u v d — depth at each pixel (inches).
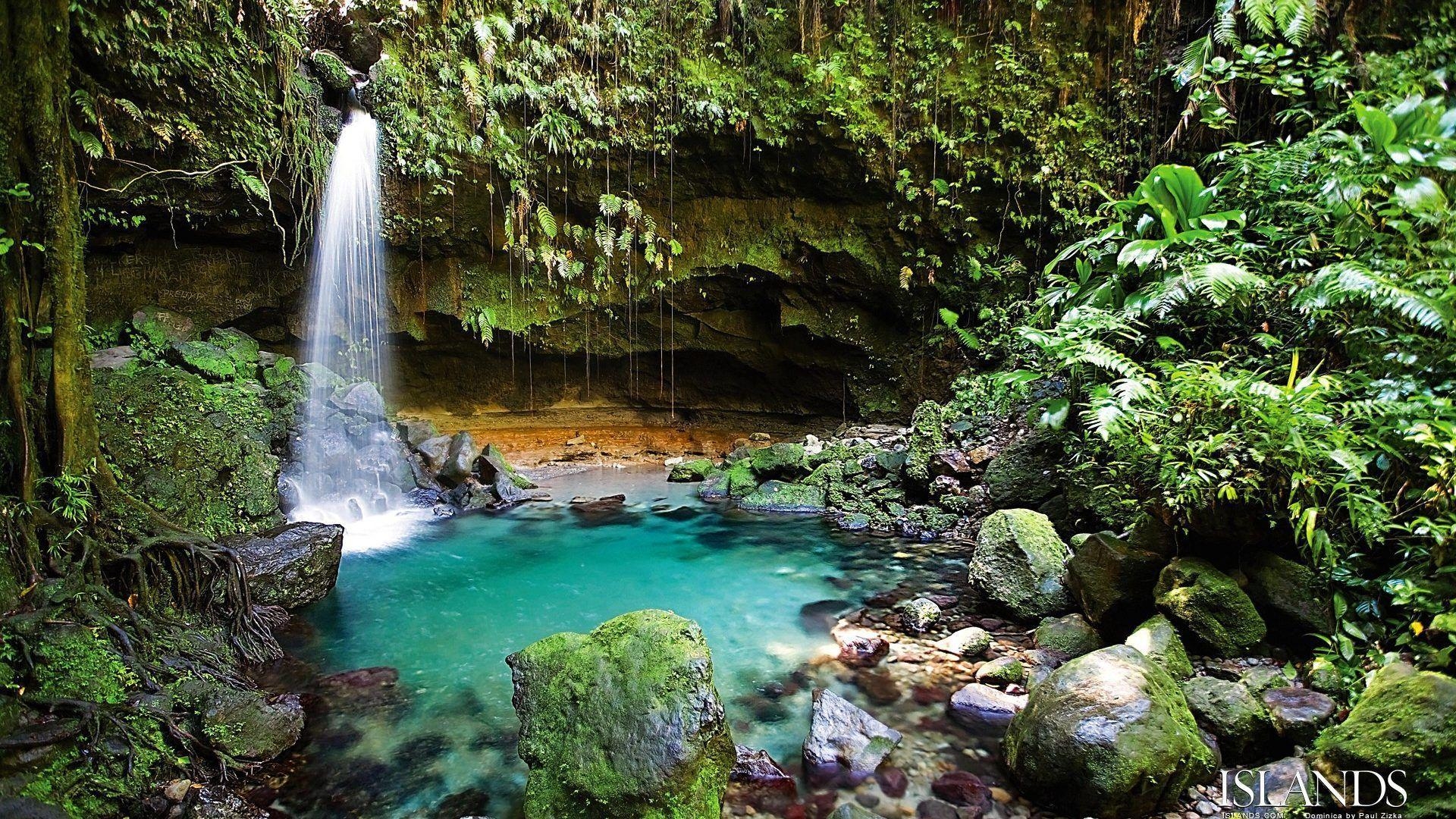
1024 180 377.4
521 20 352.8
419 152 348.5
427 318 406.3
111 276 307.9
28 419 161.2
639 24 370.3
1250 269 224.2
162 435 219.0
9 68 158.9
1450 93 258.4
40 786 115.0
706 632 200.4
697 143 386.9
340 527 234.7
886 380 446.0
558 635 140.3
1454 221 169.6
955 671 175.9
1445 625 123.8
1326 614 149.5
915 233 406.6
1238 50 279.4
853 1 371.6
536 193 385.7
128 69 250.5
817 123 374.9
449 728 152.9
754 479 367.2
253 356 325.7
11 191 156.6
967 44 375.6
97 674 136.3
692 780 115.0
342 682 172.4
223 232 323.6
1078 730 118.8
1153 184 245.9
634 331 450.0
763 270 422.6
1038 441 272.2
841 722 145.0
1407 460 149.7
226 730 137.1
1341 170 198.1
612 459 455.8
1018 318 383.6
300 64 322.3
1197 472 157.4
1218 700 134.5
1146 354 244.2
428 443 370.9
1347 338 181.6
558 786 118.5
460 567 258.5
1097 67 368.2
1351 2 283.9
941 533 294.0
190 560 177.8
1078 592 187.9
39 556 149.9
